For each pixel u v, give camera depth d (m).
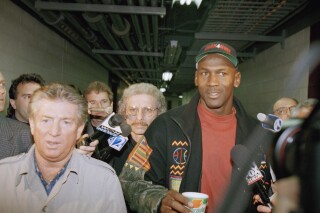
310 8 3.39
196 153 1.37
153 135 1.41
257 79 5.42
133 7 3.42
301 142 0.35
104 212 1.15
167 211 1.03
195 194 1.05
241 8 3.35
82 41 5.30
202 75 1.40
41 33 4.46
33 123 1.11
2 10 3.27
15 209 1.09
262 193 1.05
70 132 1.11
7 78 3.43
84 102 1.17
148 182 1.27
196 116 1.45
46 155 1.09
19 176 1.11
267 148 0.43
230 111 1.47
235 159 1.04
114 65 8.73
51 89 1.11
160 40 6.58
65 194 1.14
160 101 1.88
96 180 1.18
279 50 4.43
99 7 3.39
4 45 3.34
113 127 1.54
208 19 3.75
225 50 1.36
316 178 0.32
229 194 0.55
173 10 5.66
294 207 0.35
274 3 3.09
